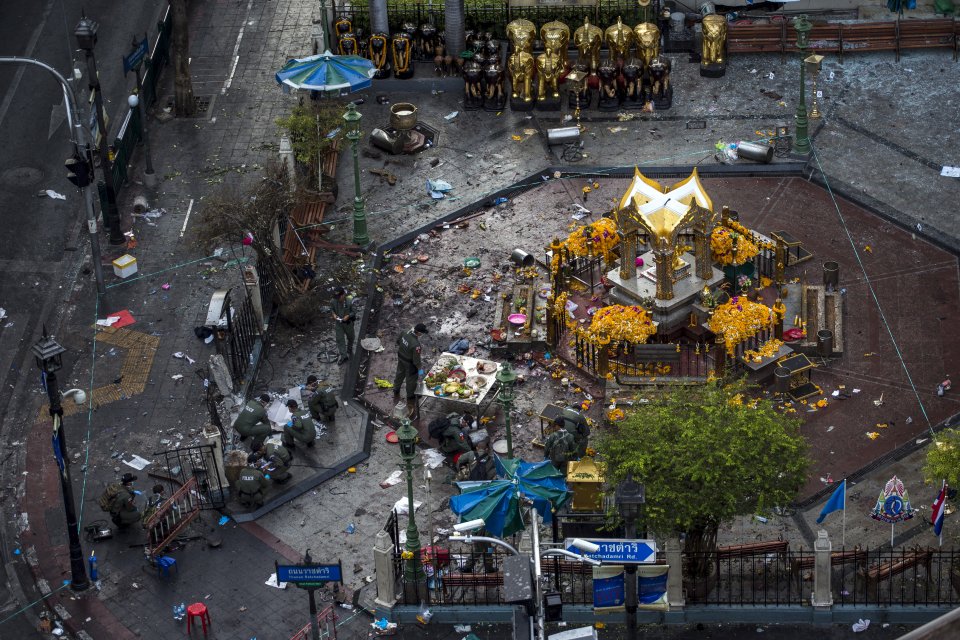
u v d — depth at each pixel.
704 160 67.25
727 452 43.59
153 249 62.25
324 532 49.41
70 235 63.06
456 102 72.06
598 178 66.81
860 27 73.69
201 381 55.50
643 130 69.56
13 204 64.56
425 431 53.56
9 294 59.88
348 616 46.28
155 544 48.41
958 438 45.41
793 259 60.41
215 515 50.12
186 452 52.22
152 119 70.56
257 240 57.12
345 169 67.75
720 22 72.25
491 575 46.25
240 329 55.72
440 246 63.00
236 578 47.69
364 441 52.84
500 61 73.19
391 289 60.78
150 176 65.81
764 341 55.81
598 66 71.75
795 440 44.69
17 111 70.06
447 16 71.81
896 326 57.31
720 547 47.38
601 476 46.88
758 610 45.41
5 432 53.66
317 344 57.53
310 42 76.00
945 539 47.72
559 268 58.72
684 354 56.00
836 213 63.75
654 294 56.34
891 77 72.25
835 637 45.03
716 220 56.91
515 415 53.78
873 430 52.53
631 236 56.31
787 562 46.59
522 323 57.03
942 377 54.75
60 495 51.00
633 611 37.34
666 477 43.94
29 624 46.41
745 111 70.38
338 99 71.88
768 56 74.19
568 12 74.62
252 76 73.88
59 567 48.22
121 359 56.66
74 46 74.75
